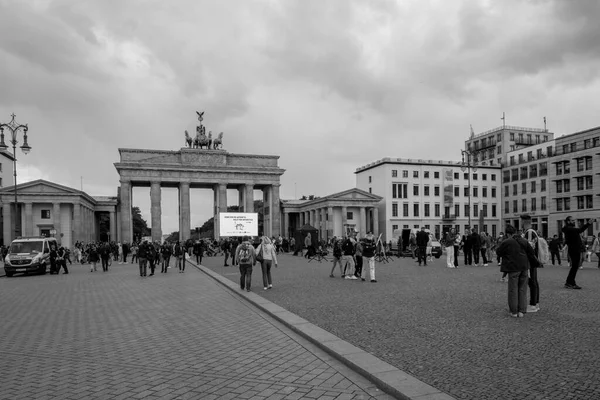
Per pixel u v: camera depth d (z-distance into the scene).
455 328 9.29
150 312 13.03
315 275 23.39
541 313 10.83
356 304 12.80
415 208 90.75
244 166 86.94
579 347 7.61
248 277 16.78
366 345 8.09
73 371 7.30
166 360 7.82
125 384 6.59
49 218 75.81
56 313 13.22
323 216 91.12
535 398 5.40
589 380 5.97
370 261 19.06
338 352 7.58
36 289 20.69
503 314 10.81
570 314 10.63
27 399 6.06
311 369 7.06
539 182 86.38
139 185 87.50
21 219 75.31
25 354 8.46
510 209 93.94
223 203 85.06
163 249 31.14
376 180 93.44
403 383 5.95
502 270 10.67
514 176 93.12
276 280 20.81
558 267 26.22
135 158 81.19
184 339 9.41
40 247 32.88
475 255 27.56
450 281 18.47
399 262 32.75
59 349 8.79
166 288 19.62
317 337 8.73
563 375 6.19
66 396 6.14
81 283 23.27
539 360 6.91
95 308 14.04
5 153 81.81
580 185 77.38
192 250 52.22
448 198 91.12
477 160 107.12
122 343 9.19
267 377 6.73
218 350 8.41
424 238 28.55
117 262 48.97
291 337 9.27
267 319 11.35
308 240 42.72
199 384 6.49
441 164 92.69
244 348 8.50
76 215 74.88
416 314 10.95
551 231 82.75
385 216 88.94
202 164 84.31
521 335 8.56
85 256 49.72
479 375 6.28
